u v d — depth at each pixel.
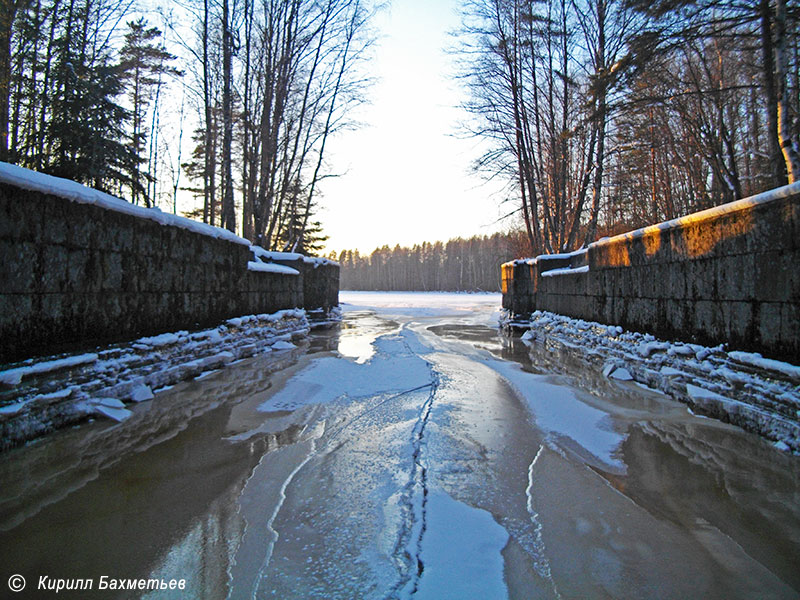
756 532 2.73
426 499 3.11
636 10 7.91
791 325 3.89
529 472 3.60
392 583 2.21
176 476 3.43
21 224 3.91
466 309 28.34
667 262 6.01
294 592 2.15
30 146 11.82
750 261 4.40
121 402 4.80
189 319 6.97
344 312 25.61
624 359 6.98
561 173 17.53
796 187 3.78
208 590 2.18
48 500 3.03
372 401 5.64
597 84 8.63
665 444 4.16
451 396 5.94
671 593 2.19
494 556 2.47
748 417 4.25
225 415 4.95
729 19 6.89
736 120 16.22
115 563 2.38
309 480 3.39
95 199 4.78
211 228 7.71
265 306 10.48
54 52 12.03
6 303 3.77
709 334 5.12
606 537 2.69
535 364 8.40
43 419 3.96
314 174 18.89
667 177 18.56
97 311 4.90
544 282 12.59
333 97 18.02
